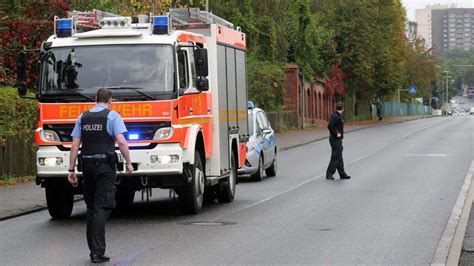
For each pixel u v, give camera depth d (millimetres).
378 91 142125
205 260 17109
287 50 98625
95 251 16953
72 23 24422
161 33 23906
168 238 20219
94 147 17391
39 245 19438
